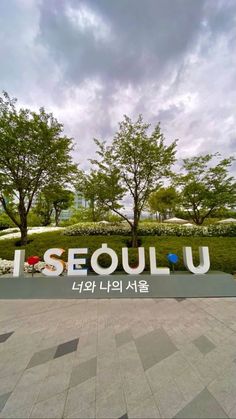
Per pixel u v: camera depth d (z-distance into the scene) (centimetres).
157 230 1061
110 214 1552
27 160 856
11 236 1139
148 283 538
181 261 735
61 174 896
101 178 894
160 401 192
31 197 917
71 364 246
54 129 866
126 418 175
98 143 885
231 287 526
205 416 176
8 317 388
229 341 297
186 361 251
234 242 895
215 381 217
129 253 787
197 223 1497
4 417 177
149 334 318
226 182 1317
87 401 193
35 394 201
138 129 869
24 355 265
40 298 492
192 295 501
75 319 375
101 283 537
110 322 361
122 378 222
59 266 582
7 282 540
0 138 774
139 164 870
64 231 1099
